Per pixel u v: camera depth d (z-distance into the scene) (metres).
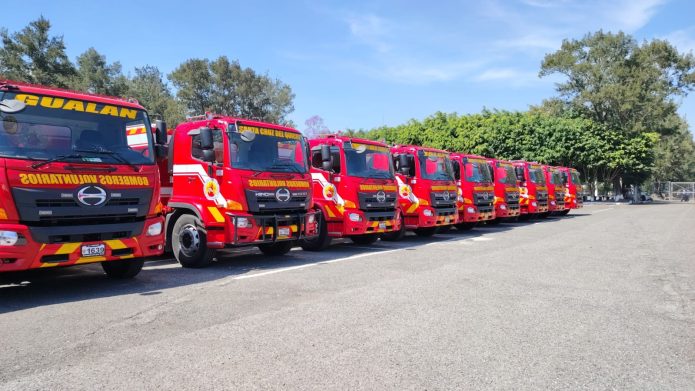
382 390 3.84
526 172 23.45
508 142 39.91
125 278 8.51
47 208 6.72
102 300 6.82
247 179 9.59
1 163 6.42
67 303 6.65
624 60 47.34
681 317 5.97
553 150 40.94
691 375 4.19
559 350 4.78
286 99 73.69
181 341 4.99
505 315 6.00
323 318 5.83
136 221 7.75
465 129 41.22
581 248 12.45
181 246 9.97
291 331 5.32
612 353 4.71
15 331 5.35
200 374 4.13
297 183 10.52
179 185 10.20
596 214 28.17
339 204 12.29
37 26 49.16
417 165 15.04
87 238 7.13
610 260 10.41
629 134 45.62
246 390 3.82
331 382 3.98
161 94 68.69
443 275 8.64
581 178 47.56
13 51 48.44
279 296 6.98
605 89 45.25
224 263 10.41
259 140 10.12
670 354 4.69
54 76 49.28
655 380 4.08
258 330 5.35
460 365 4.37
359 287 7.60
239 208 9.45
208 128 9.45
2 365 4.34
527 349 4.80
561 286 7.72
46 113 6.98
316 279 8.28
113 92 62.03
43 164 6.73
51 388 3.86
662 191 63.81
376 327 5.48
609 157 43.53
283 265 10.02
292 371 4.21
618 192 51.12
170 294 7.18
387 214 13.16
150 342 4.96
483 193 18.19
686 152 81.62
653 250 12.03
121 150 7.64
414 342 4.98
